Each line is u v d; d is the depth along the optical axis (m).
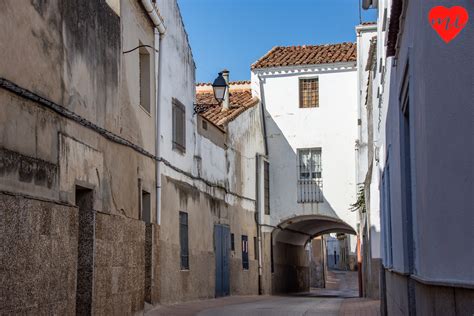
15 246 7.92
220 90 22.41
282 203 30.44
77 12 10.66
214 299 21.36
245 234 26.88
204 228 21.22
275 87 30.94
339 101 30.36
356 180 29.09
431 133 5.44
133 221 13.27
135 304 13.13
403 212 8.05
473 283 4.29
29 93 8.55
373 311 16.80
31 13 8.85
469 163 4.55
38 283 8.58
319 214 30.09
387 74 11.43
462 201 4.68
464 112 4.62
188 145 19.77
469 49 4.55
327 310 17.08
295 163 30.50
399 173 8.52
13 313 7.81
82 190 11.05
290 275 34.62
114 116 12.66
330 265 80.38
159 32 16.88
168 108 17.78
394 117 9.43
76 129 10.48
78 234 10.83
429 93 5.47
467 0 4.59
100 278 11.12
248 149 27.98
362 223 27.39
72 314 9.80
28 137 8.60
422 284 6.30
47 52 9.35
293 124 30.69
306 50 32.16
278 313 15.87
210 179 22.36
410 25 6.82
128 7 14.23
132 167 14.10
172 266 17.52
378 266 21.77
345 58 30.23
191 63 20.66
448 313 4.95
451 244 4.94
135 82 14.75
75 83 10.48
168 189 17.47
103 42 12.05
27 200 8.31
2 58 7.95
